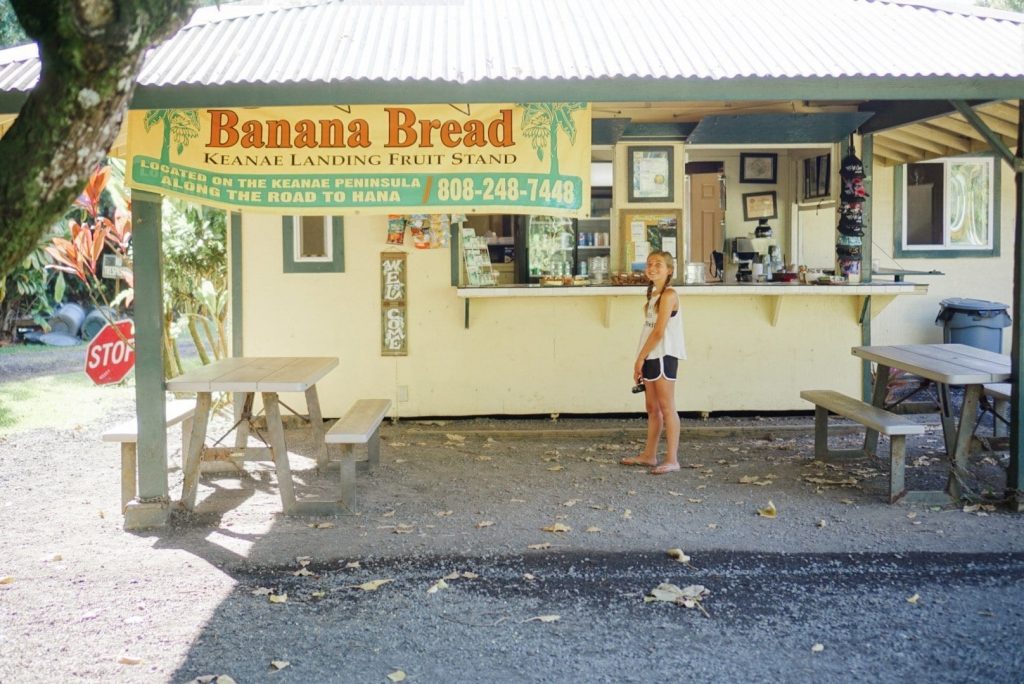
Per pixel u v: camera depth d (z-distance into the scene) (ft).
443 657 13.23
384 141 19.70
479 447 26.76
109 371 28.84
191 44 19.89
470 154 19.80
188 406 23.16
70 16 9.20
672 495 21.39
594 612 14.80
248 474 23.85
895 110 27.20
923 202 35.45
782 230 34.88
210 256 33.68
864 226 29.96
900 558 17.12
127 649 13.51
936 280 35.63
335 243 29.63
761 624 14.29
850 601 15.15
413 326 29.96
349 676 12.64
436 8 23.90
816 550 17.58
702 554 17.43
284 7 23.32
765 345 30.48
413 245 29.78
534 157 19.86
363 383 30.01
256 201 19.60
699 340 30.35
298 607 15.06
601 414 30.42
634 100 17.90
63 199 9.85
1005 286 35.76
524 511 20.26
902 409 30.12
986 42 20.62
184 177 19.22
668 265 23.58
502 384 30.22
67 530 19.15
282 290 29.73
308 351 29.89
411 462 24.97
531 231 30.30
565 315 30.17
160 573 16.61
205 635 13.98
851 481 22.34
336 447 26.71
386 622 14.46
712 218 33.42
